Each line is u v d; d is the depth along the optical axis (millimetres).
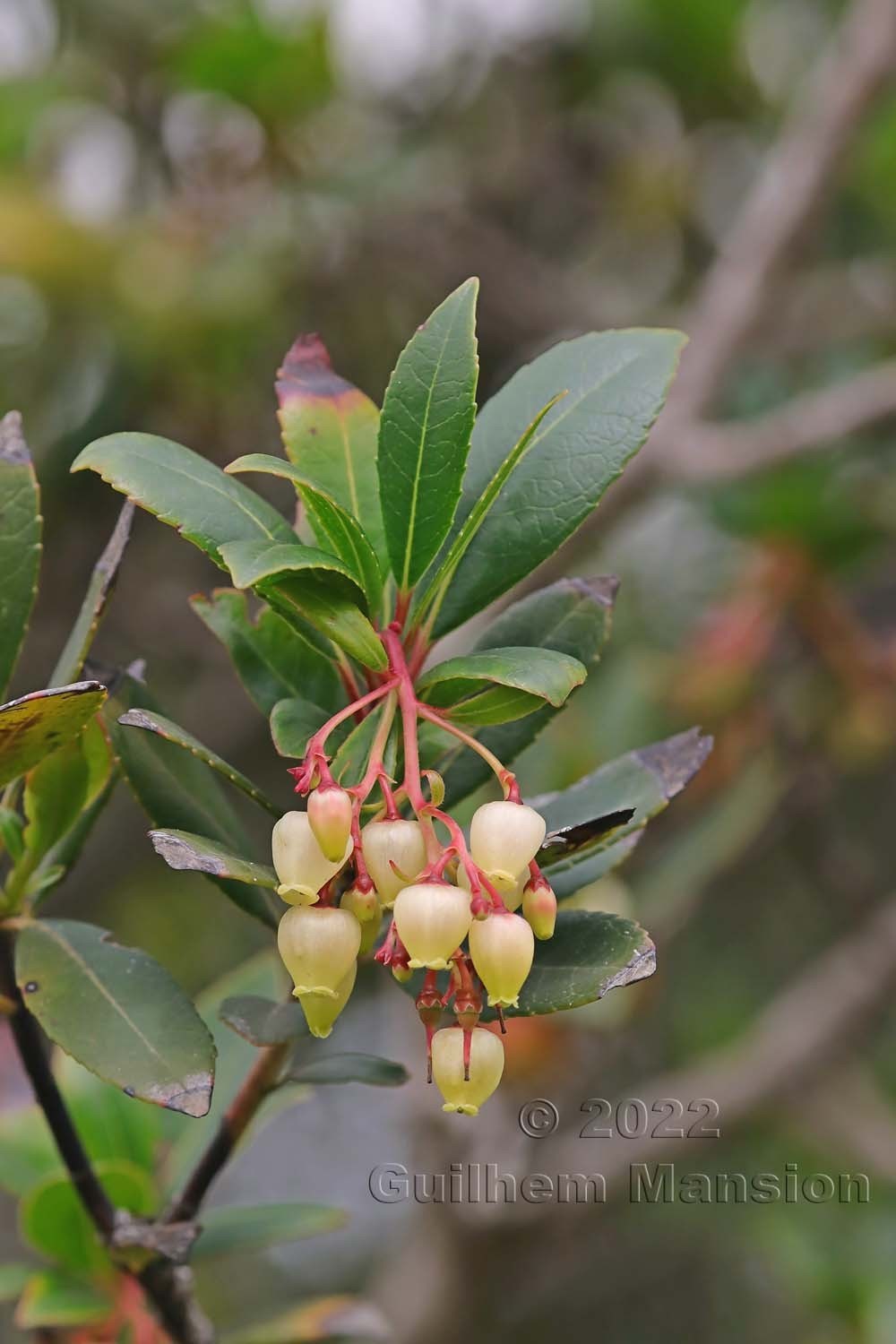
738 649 953
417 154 1116
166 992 455
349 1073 474
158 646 1163
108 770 476
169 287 1031
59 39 1137
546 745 947
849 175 1108
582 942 453
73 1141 478
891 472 964
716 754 954
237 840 475
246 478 1081
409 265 1136
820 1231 1048
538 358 474
